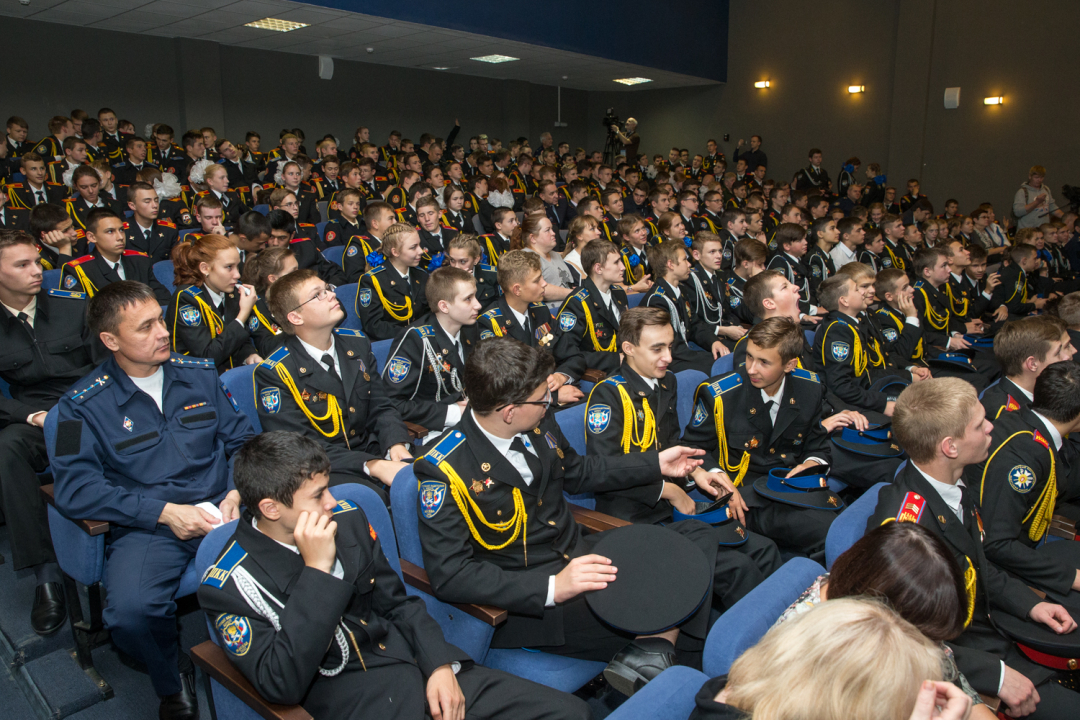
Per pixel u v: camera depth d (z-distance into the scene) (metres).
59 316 2.72
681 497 2.18
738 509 2.12
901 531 1.14
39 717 1.93
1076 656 1.57
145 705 1.97
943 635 1.08
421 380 2.76
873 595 1.08
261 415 2.32
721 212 8.08
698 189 9.58
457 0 9.03
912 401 1.70
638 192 8.65
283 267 3.34
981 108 11.01
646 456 2.05
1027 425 1.92
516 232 4.81
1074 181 10.31
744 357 2.62
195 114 10.12
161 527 1.97
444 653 1.47
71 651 2.16
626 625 1.49
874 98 12.24
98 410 2.00
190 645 2.21
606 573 1.60
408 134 12.84
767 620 1.31
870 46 12.17
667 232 5.89
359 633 1.47
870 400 3.06
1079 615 1.68
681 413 2.58
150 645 1.83
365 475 2.25
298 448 1.39
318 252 5.21
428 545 1.66
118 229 3.74
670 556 1.69
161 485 2.04
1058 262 6.86
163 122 9.99
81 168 5.54
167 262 4.31
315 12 8.12
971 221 7.52
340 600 1.33
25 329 2.64
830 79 12.68
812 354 3.25
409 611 1.55
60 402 1.98
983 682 1.47
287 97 11.23
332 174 7.80
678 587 1.59
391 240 3.92
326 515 1.38
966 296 4.98
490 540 1.74
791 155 13.34
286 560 1.42
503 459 1.73
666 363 2.25
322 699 1.44
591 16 10.90
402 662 1.50
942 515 1.66
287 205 5.28
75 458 1.91
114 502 1.89
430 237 5.62
